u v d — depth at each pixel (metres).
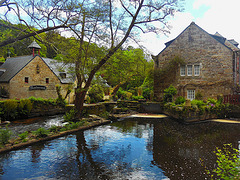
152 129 10.08
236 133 9.09
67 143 7.42
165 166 5.25
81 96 11.88
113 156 6.04
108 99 23.91
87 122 11.13
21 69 18.94
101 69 12.49
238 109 13.49
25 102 13.68
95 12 10.00
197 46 15.74
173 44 16.48
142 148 6.86
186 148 6.84
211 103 13.49
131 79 22.53
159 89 17.20
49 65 21.70
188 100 11.97
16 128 10.23
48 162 5.53
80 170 5.00
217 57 15.24
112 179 4.50
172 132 9.36
